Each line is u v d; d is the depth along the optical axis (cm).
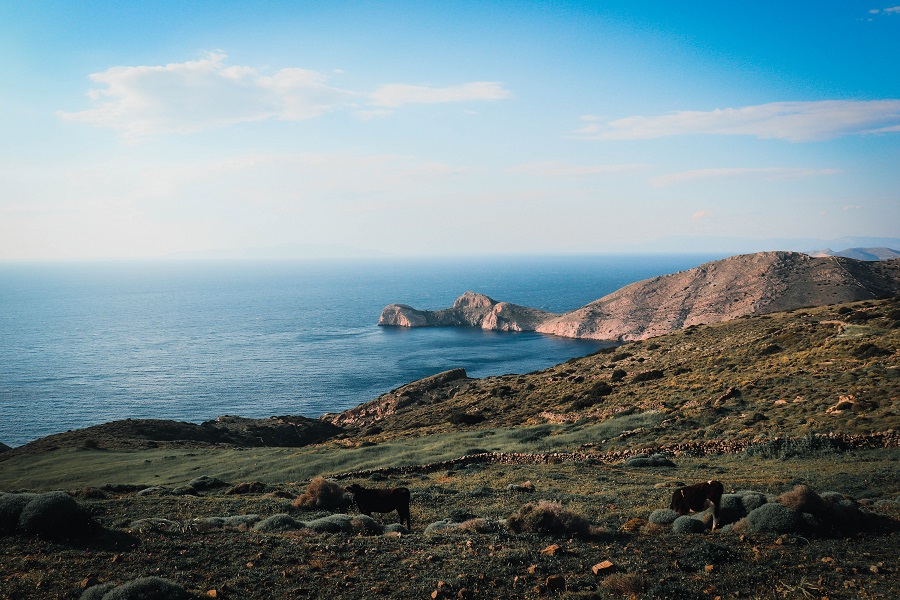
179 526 1552
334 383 15300
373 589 1059
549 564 1195
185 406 12912
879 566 1140
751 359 5331
